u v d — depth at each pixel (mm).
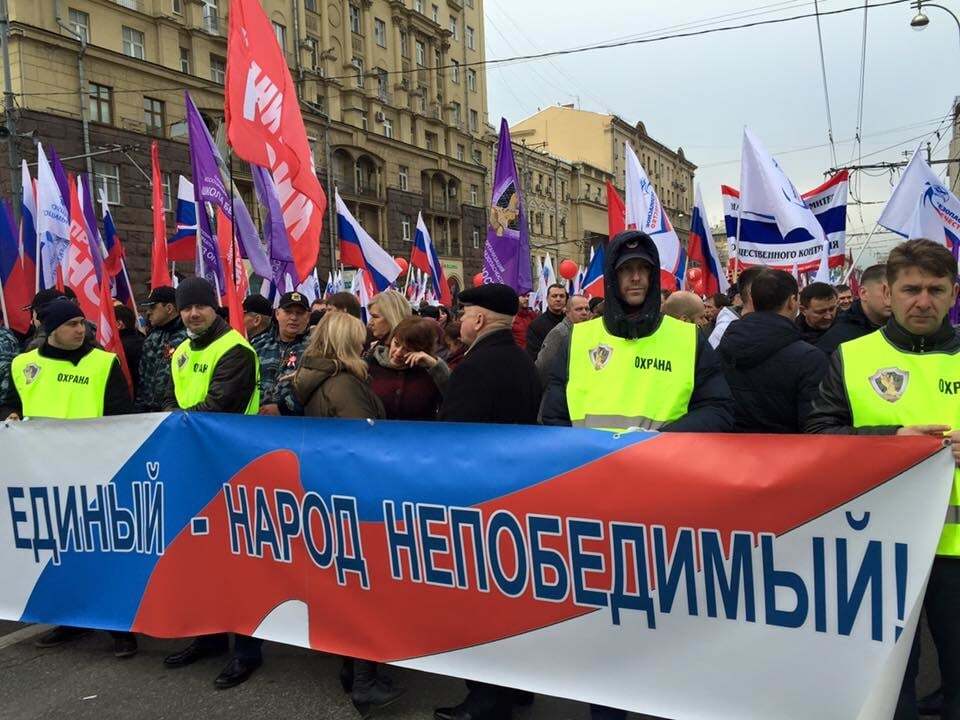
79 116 22281
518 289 6652
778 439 2328
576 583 2621
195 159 5094
